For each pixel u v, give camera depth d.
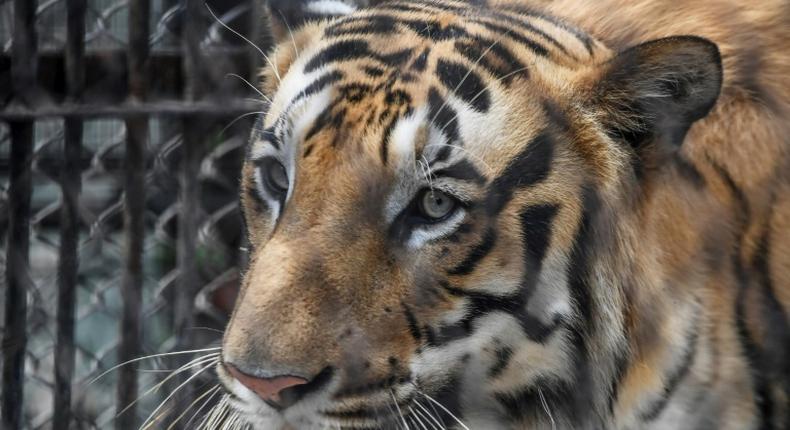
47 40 8.56
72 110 7.63
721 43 5.76
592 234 5.21
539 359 5.29
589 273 5.25
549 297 5.18
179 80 8.36
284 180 5.23
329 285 4.73
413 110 4.88
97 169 9.37
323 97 5.05
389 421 4.93
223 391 5.10
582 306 5.29
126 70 7.98
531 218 5.04
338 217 4.80
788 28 5.88
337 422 4.80
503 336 5.16
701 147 5.53
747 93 5.66
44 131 9.01
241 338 4.64
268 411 4.85
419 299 4.90
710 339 5.40
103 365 9.12
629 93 5.14
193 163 8.14
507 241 5.00
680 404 5.48
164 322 9.37
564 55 5.38
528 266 5.07
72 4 7.55
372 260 4.80
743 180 5.53
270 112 5.37
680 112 5.07
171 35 8.48
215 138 8.60
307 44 5.67
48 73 8.01
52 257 9.88
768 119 5.61
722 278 5.46
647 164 5.28
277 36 6.02
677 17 5.90
